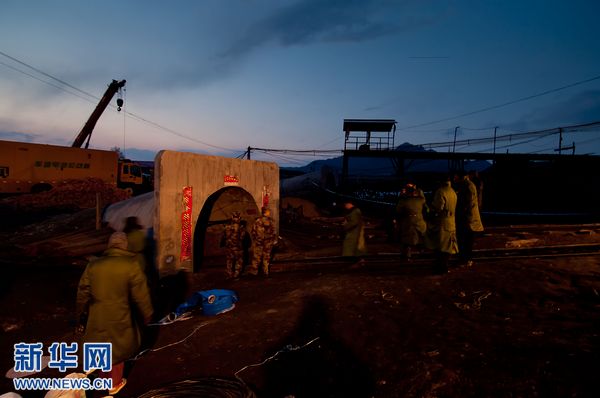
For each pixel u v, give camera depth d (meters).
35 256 10.54
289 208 21.09
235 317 6.11
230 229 8.62
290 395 3.85
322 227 16.91
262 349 4.94
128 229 6.55
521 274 7.68
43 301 7.14
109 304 3.68
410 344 4.76
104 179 29.47
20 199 22.02
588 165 27.22
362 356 4.56
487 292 6.59
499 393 3.56
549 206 27.25
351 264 9.31
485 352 4.37
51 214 20.11
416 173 30.91
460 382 3.81
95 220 13.90
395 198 28.16
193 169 9.04
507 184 28.98
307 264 9.62
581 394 3.41
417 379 3.94
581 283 6.91
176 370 4.50
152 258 8.66
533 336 4.71
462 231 8.39
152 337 5.51
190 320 6.14
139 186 33.34
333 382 4.07
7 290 7.54
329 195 26.92
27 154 25.05
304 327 5.55
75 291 7.76
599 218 20.41
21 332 5.83
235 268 8.64
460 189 8.50
